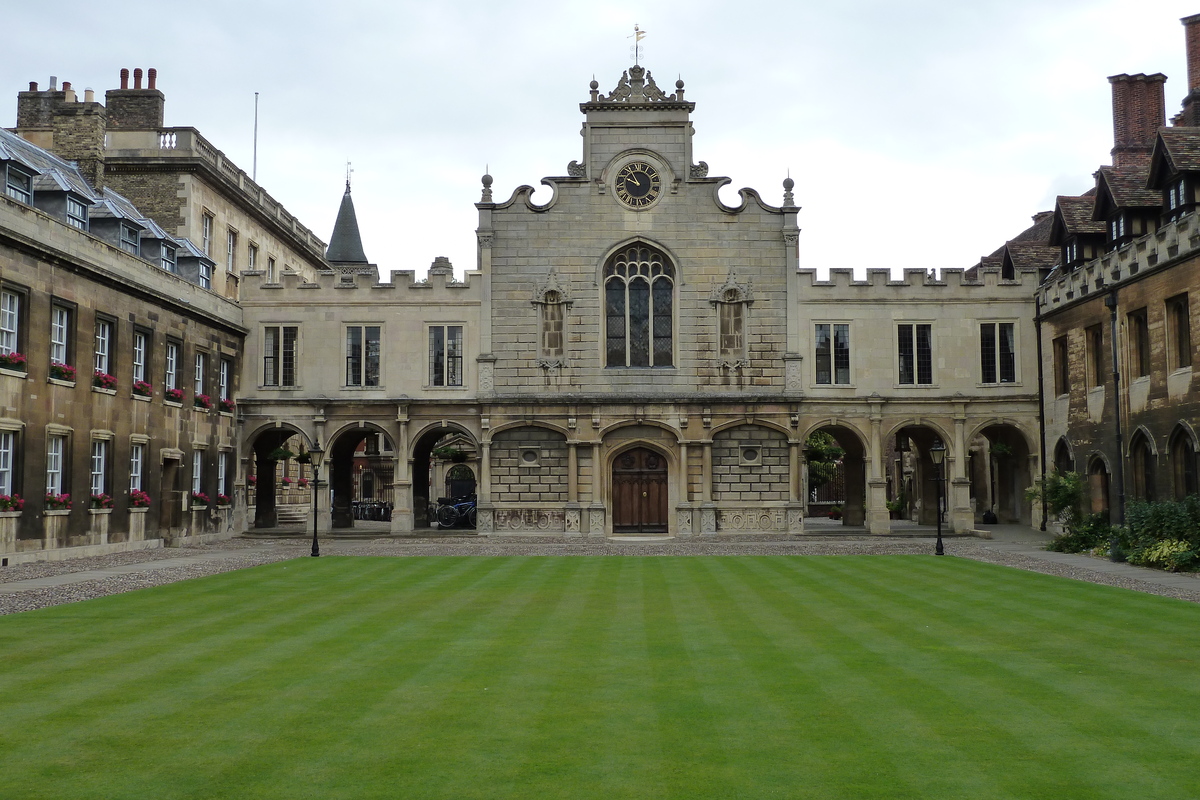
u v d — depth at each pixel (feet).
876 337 139.33
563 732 33.32
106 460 106.22
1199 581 75.66
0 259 87.71
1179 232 97.09
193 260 132.67
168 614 58.75
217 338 133.18
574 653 46.09
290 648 47.39
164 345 118.42
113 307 106.73
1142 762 30.19
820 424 138.41
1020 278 139.13
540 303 139.33
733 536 136.46
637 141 140.87
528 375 138.82
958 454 137.59
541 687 39.37
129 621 55.98
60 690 38.91
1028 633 51.52
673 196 140.26
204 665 43.47
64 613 59.11
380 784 28.43
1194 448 95.66
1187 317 98.27
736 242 139.95
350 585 74.23
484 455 137.90
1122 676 41.32
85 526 101.60
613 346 139.85
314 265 209.56
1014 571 83.41
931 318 139.33
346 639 49.85
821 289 139.44
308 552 110.52
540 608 61.21
